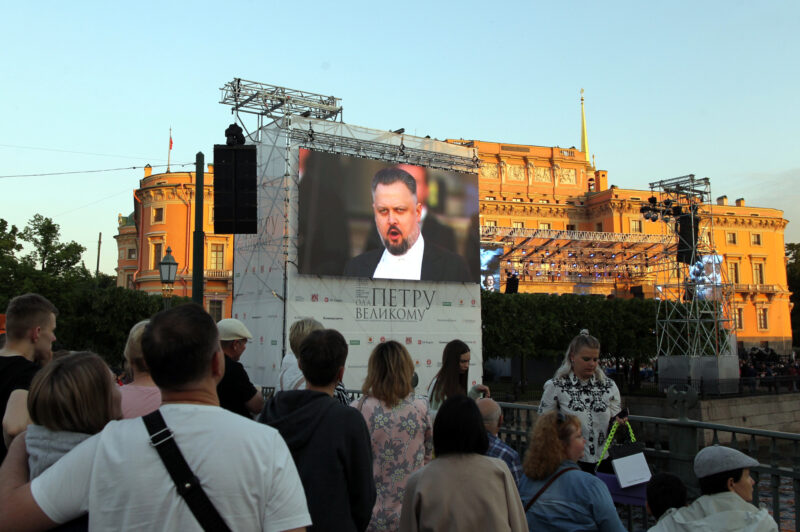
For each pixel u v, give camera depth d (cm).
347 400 528
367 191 2333
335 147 2359
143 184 4831
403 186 2423
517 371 4100
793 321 7275
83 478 214
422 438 430
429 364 2439
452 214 2555
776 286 6222
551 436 400
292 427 328
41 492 216
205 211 4697
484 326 3198
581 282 5128
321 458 320
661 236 4884
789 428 3281
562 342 3500
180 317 230
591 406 554
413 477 323
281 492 214
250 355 2320
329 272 2202
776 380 3391
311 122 2333
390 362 427
